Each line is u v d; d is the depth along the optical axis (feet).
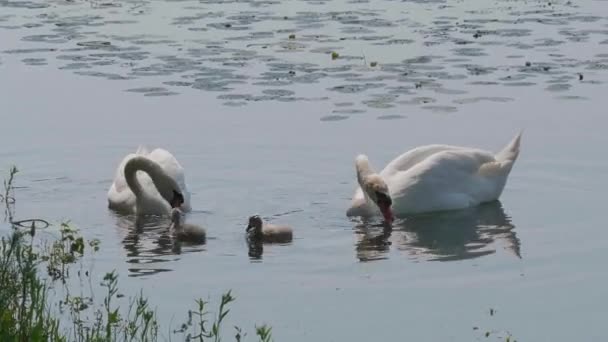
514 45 88.69
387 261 50.26
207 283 47.16
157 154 60.49
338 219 56.70
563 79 78.64
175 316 43.19
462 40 90.63
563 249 51.37
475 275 48.19
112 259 50.19
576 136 67.46
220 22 99.60
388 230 55.26
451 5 107.24
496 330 42.01
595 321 42.80
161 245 52.42
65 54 87.04
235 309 44.11
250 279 47.67
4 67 83.15
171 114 72.08
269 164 63.93
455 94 75.61
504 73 80.48
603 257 50.11
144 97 75.51
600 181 60.90
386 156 64.85
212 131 68.95
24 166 63.41
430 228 55.62
